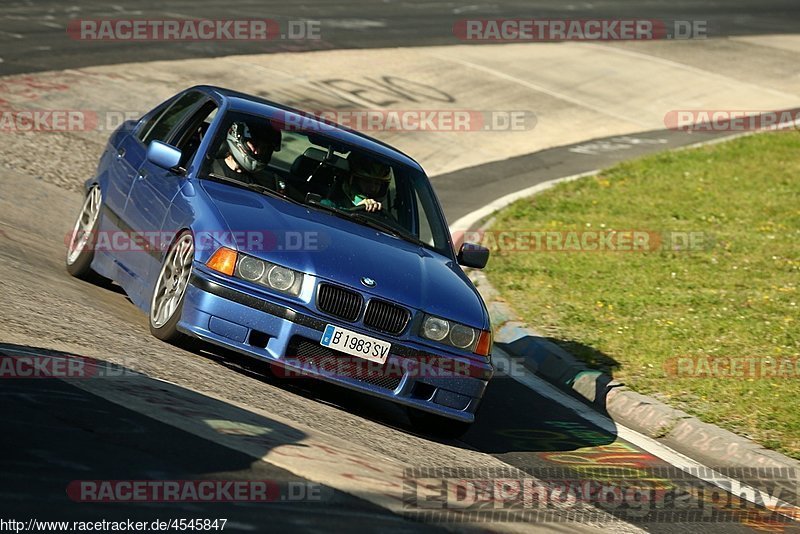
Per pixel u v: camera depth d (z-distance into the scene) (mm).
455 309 25234
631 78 91188
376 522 15766
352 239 25859
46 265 31609
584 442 28016
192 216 25391
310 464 17891
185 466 16359
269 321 23781
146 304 26609
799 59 105125
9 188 40656
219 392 21938
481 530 16844
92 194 32312
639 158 67375
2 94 57000
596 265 46312
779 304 41656
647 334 37375
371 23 98812
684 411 30312
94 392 19219
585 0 129000
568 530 18953
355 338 24016
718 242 50875
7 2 84125
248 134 28125
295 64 78125
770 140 72938
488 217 53125
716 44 108438
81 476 15211
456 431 25891
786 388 32438
